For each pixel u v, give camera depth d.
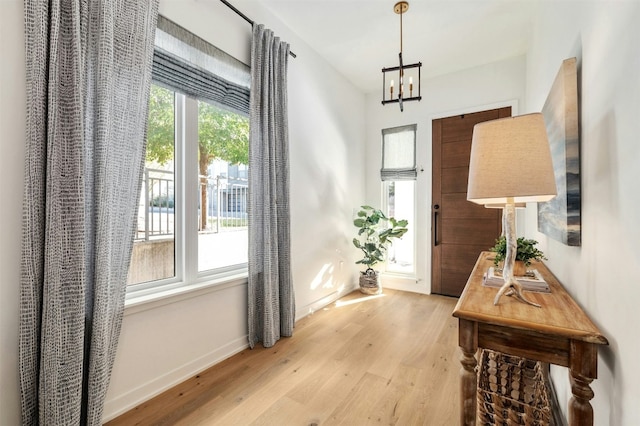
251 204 2.18
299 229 2.84
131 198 1.44
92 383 1.24
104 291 1.28
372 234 3.92
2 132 1.12
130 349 1.53
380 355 2.13
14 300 1.15
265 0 2.29
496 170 0.98
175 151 1.89
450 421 1.46
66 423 1.15
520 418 1.13
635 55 0.71
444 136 3.57
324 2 2.31
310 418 1.49
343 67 3.39
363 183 4.09
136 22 1.43
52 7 1.13
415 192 3.78
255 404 1.59
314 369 1.94
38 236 1.13
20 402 1.16
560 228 1.29
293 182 2.75
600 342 0.80
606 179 0.89
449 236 3.56
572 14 1.29
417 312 3.01
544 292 1.17
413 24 2.59
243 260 2.45
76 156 1.19
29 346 1.13
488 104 3.28
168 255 1.87
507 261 1.12
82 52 1.23
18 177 1.15
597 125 0.97
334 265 3.43
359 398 1.64
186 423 1.45
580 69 1.16
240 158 2.40
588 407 0.82
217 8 1.98
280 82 2.45
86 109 1.27
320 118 3.15
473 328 0.99
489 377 1.24
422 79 3.68
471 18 2.50
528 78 2.86
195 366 1.86
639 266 0.69
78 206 1.19
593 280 0.99
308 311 2.95
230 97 2.11
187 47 1.78
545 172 0.92
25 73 1.15
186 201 1.91
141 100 1.46
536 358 0.90
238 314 2.18
